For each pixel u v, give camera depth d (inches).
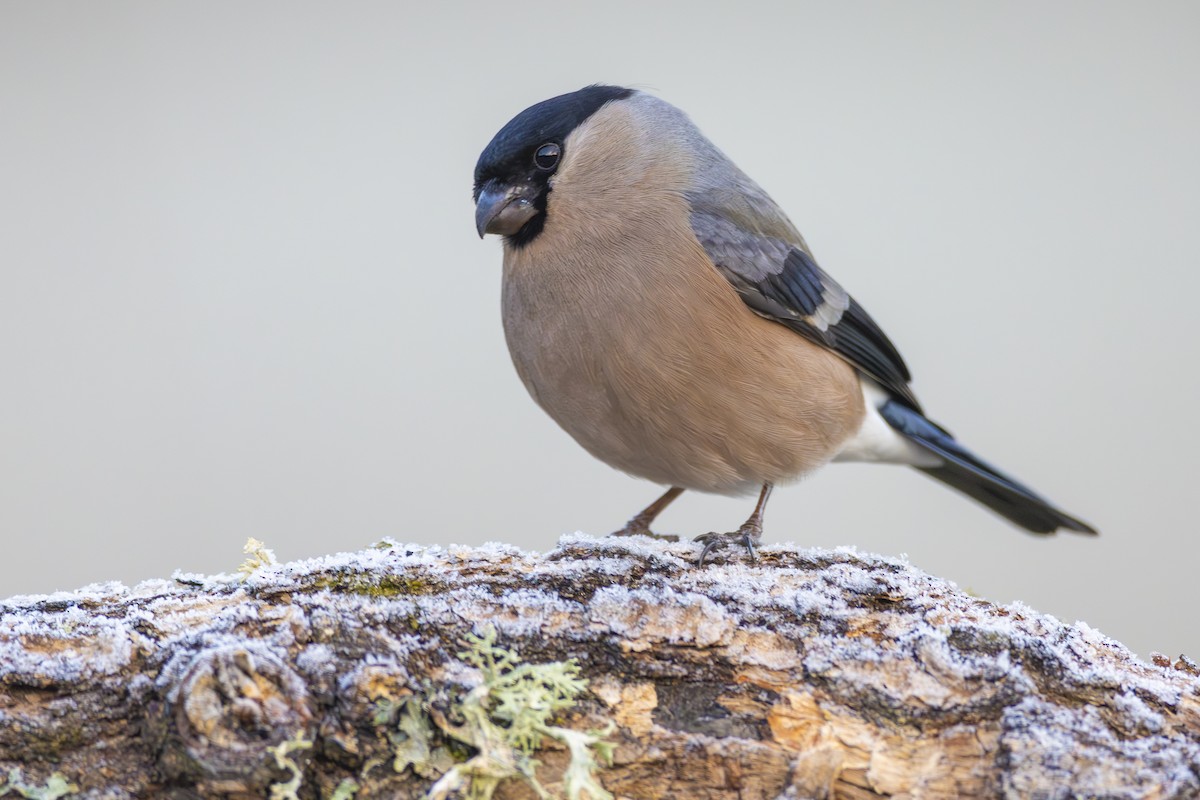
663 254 328.8
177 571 231.3
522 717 197.6
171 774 185.2
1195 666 232.8
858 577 236.5
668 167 343.9
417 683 200.1
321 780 191.2
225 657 186.9
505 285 352.2
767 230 357.7
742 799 200.5
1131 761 191.3
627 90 368.5
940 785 197.6
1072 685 209.6
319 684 195.8
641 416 332.5
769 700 209.3
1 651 195.8
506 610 216.2
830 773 199.5
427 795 187.6
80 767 189.5
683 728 205.8
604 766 199.9
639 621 216.4
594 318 327.6
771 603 223.6
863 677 209.0
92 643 197.9
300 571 227.0
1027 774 191.9
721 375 327.3
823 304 360.8
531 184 339.0
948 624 217.6
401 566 231.0
